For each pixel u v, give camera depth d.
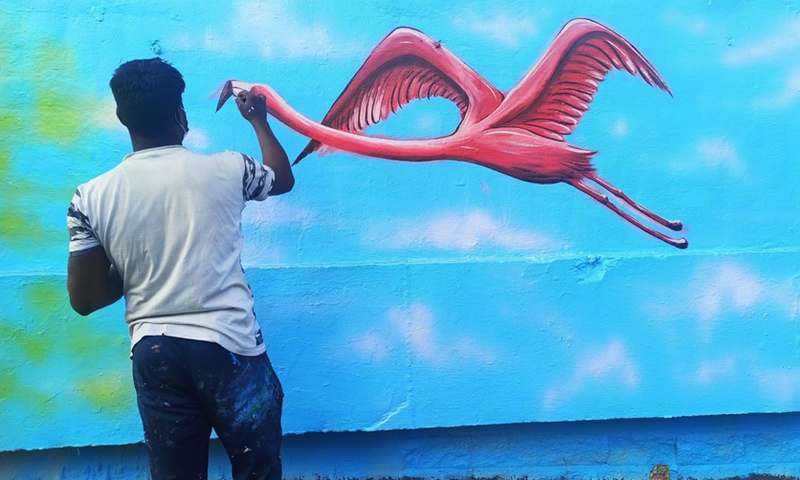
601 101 2.99
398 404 2.91
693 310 2.95
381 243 2.95
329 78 2.94
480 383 2.92
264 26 2.92
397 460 3.03
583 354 2.94
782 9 3.01
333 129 2.94
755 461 3.04
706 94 3.01
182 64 2.89
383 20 2.95
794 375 2.96
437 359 2.91
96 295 2.17
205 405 2.13
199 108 2.89
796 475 3.04
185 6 2.89
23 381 2.79
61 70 2.84
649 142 3.00
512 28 2.97
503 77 2.98
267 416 2.17
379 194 2.95
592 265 2.94
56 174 2.84
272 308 2.88
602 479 3.04
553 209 2.98
